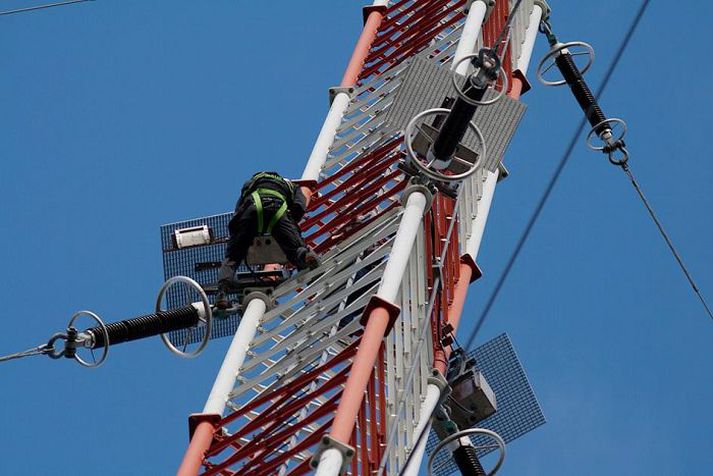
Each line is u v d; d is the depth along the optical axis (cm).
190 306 2245
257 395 2350
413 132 2330
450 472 2350
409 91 2400
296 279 2434
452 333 2391
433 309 2314
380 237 2398
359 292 2545
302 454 2198
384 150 2750
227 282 2409
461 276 2509
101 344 2178
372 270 2361
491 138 2400
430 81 2400
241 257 2420
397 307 2120
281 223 2395
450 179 2108
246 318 2411
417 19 3203
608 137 2886
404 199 2286
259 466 2138
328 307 2370
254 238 2409
